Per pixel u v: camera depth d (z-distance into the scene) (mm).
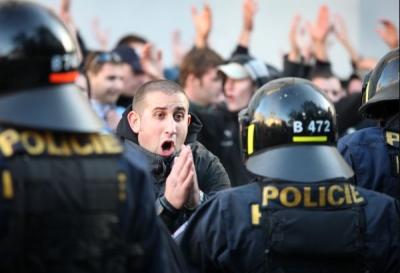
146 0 12695
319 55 9758
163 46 12750
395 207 4570
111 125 8586
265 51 13219
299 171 4473
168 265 4156
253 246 4453
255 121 4590
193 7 9664
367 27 13445
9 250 3643
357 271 4504
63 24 3912
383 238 4520
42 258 3686
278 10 13195
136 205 3881
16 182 3662
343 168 4543
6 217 3645
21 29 3773
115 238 3793
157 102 5625
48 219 3695
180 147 5672
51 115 3764
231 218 4484
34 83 3793
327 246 4434
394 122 5258
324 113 4555
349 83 10891
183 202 5082
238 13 13133
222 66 8508
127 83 9211
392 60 5148
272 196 4469
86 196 3756
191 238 4594
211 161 5793
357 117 8336
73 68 3889
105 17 12500
